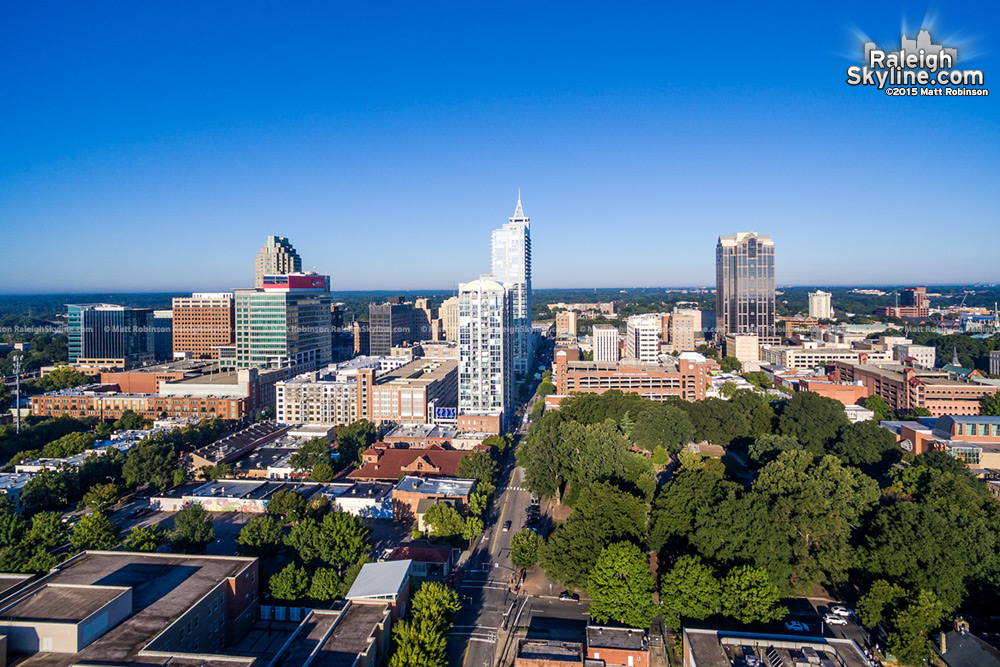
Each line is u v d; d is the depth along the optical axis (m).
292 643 119.94
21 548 164.00
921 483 194.75
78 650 111.38
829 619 143.62
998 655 119.62
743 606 132.50
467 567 178.12
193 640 126.56
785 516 158.25
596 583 141.75
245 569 145.62
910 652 124.44
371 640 119.69
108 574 142.12
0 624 112.12
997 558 142.25
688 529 161.00
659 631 143.25
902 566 142.75
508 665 132.50
